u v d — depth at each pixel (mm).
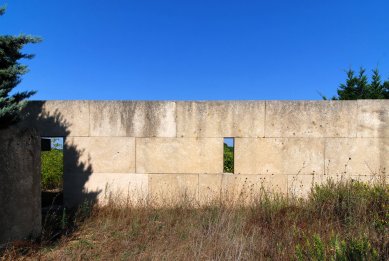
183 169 6078
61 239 4320
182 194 5969
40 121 6074
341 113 5984
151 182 6082
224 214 4695
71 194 6059
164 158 6082
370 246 3041
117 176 6082
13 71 4129
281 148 6027
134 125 6086
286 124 6027
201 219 4977
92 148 6082
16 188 3928
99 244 4148
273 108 6027
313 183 5906
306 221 4555
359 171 5957
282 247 3643
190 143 6078
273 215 4707
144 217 5129
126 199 5859
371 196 4738
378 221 3959
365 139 5969
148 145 6082
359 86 12195
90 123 6086
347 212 4586
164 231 4465
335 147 5988
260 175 6027
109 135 6082
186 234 4320
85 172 6074
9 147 3828
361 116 5980
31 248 3910
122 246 4012
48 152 8750
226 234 4074
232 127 6051
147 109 6098
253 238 3982
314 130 6004
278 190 5996
